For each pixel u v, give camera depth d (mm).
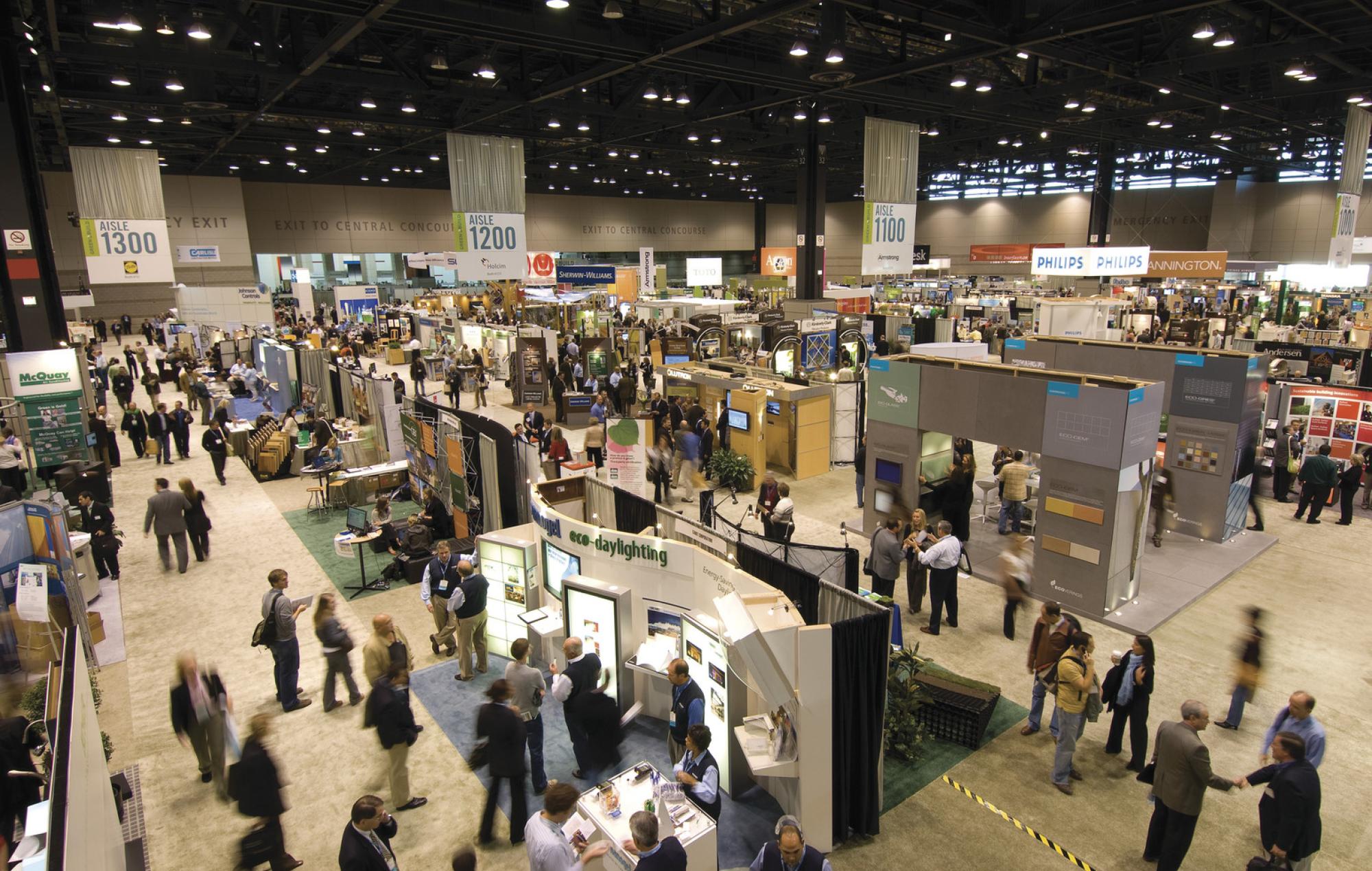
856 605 5844
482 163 17953
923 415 10812
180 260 35156
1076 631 6473
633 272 37719
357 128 26219
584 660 6184
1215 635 8719
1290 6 14734
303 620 9531
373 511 13086
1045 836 5777
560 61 18422
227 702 6516
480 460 11195
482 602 8031
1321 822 5234
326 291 48781
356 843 4594
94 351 26000
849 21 16188
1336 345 21094
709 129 26359
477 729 5656
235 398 25719
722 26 12445
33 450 14789
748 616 5473
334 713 7582
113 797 4945
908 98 20328
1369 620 9008
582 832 5105
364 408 17047
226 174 37625
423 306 39406
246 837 5387
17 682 7668
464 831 5957
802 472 15125
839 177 47156
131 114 19625
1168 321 29609
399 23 12047
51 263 14664
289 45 16422
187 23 12617
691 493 14031
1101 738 7016
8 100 13570
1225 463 11117
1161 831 5379
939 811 6062
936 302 39594
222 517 13445
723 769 6312
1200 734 6957
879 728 5688
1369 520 12430
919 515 9297
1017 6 13047
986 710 6910
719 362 18188
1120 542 9062
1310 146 34438
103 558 10570
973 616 9336
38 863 3420
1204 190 45844
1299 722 5383
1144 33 17750
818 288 25297
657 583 7266
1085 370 13086
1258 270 37031
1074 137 32344
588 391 22047
